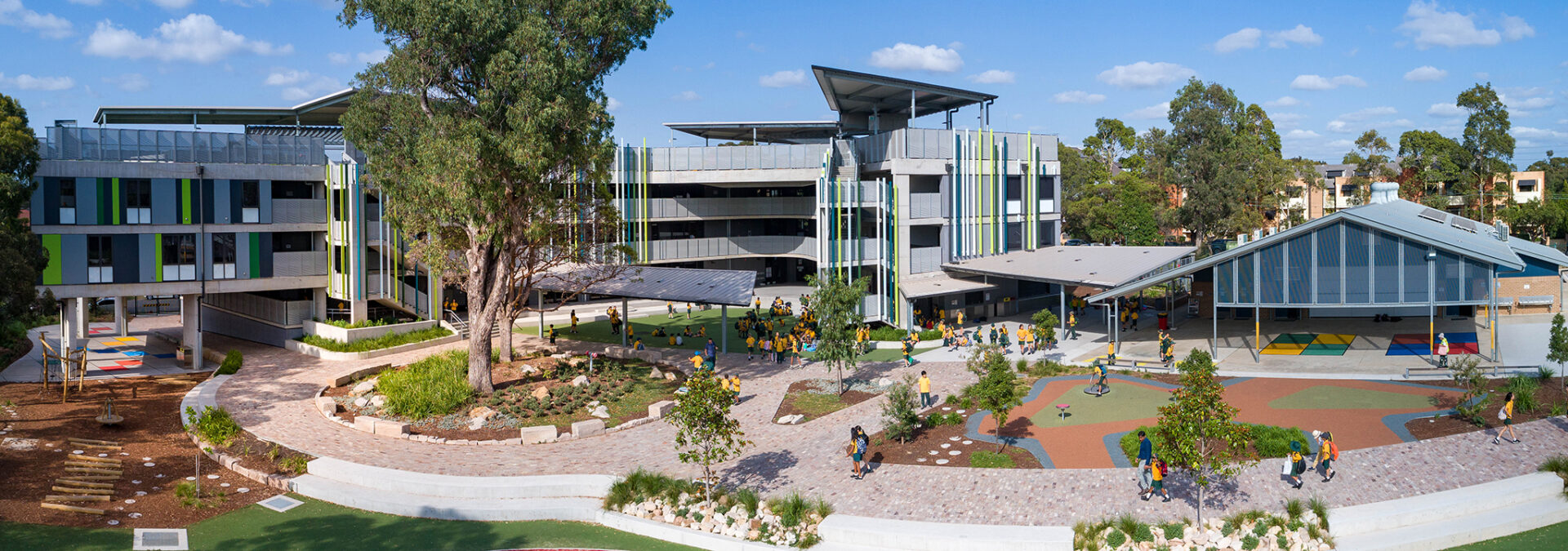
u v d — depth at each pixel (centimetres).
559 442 3055
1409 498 2222
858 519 2236
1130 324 5047
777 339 4369
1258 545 2008
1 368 3697
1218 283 3875
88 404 3431
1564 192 12662
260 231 4659
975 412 3184
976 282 5406
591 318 5906
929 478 2508
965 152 5581
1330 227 3681
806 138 7450
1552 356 3186
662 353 4556
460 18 3102
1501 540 2100
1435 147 10606
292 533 2256
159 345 5144
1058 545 2045
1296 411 3000
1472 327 4522
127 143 4294
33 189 3609
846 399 3534
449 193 3133
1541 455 2484
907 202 5406
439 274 3700
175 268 4394
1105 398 3306
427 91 3409
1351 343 4166
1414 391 3225
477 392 3556
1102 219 9019
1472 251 3509
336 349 4553
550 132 3228
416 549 2169
